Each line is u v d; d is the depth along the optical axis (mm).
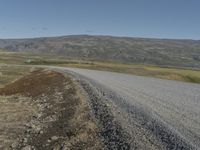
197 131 11922
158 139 11195
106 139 12156
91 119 15375
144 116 14727
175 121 13602
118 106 17703
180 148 10078
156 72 82250
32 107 23078
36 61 147500
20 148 13070
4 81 55156
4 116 19703
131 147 10633
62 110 19547
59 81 36656
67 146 12359
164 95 23266
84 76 44156
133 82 36469
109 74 55969
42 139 13883
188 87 32156
